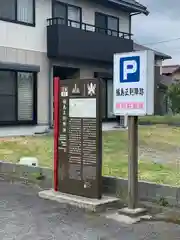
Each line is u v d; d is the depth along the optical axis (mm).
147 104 4969
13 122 13953
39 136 13648
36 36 14586
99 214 5270
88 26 16859
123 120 18062
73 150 5992
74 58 15703
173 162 8492
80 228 4684
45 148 10531
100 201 5598
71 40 14992
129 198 5246
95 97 5672
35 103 14695
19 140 12250
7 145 11070
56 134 6242
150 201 5609
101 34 16359
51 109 15258
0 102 13602
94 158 5727
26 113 14484
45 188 6836
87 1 16781
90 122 5750
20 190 6730
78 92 5895
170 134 14445
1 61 13422
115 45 17031
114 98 5332
